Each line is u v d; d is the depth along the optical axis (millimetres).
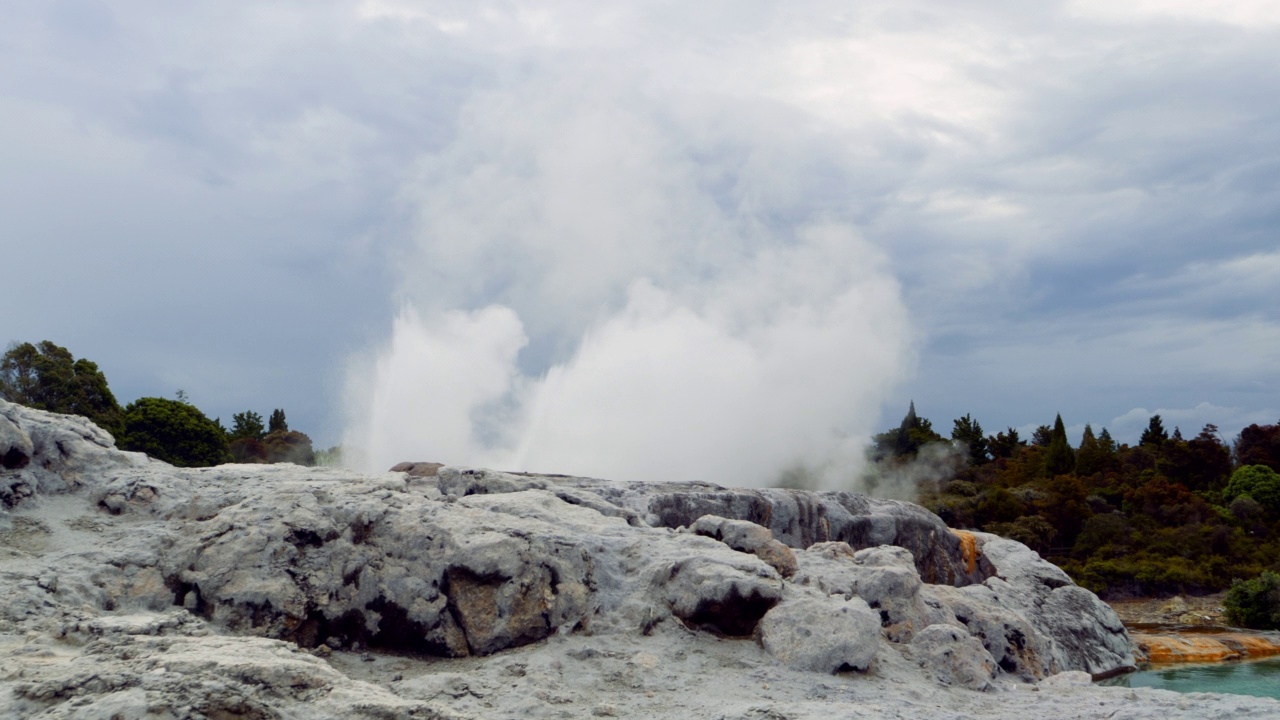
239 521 16578
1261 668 29594
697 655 16172
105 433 20125
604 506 21828
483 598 16438
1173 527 69125
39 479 17828
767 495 26812
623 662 15539
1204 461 87812
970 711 15125
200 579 15617
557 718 12961
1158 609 55125
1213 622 49469
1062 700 16469
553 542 17500
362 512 17359
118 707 10047
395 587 16547
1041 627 28016
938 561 29344
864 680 16141
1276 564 61500
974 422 109812
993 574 30781
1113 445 107562
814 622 16438
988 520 72938
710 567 17297
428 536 16984
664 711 13422
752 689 14781
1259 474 76938
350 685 11672
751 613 17094
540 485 22734
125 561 15922
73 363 46156
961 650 18000
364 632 16422
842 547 23141
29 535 16391
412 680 13852
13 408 18656
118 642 12281
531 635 16453
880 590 19531
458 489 22656
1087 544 66688
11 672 10992
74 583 14969
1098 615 29953
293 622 15727
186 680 10648
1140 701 16312
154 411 48469
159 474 18922
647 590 17625
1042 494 75750
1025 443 115188
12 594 14016
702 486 27203
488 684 14148
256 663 11250
